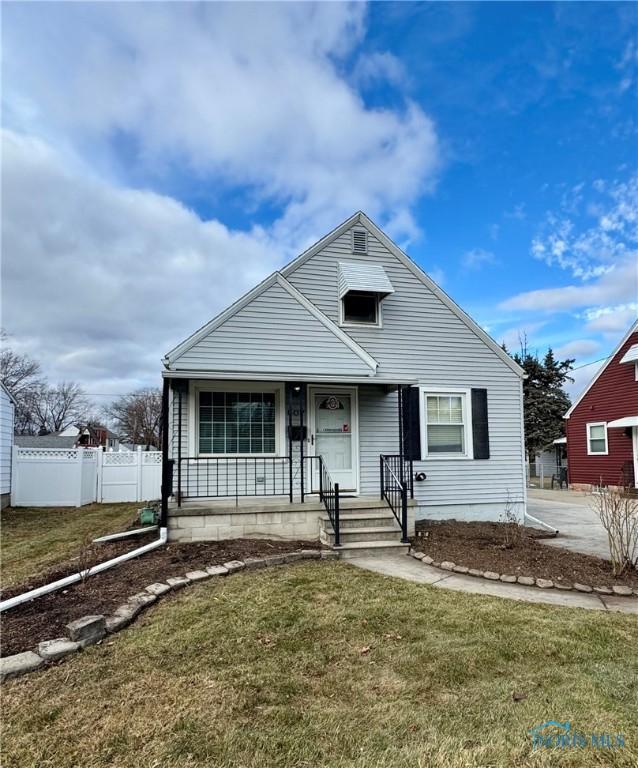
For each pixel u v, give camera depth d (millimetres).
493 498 9938
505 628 4102
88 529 9625
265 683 3150
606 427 18906
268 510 7273
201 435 8109
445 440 9812
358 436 9016
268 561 5984
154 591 4797
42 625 4016
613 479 18516
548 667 3412
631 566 6164
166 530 6859
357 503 7887
